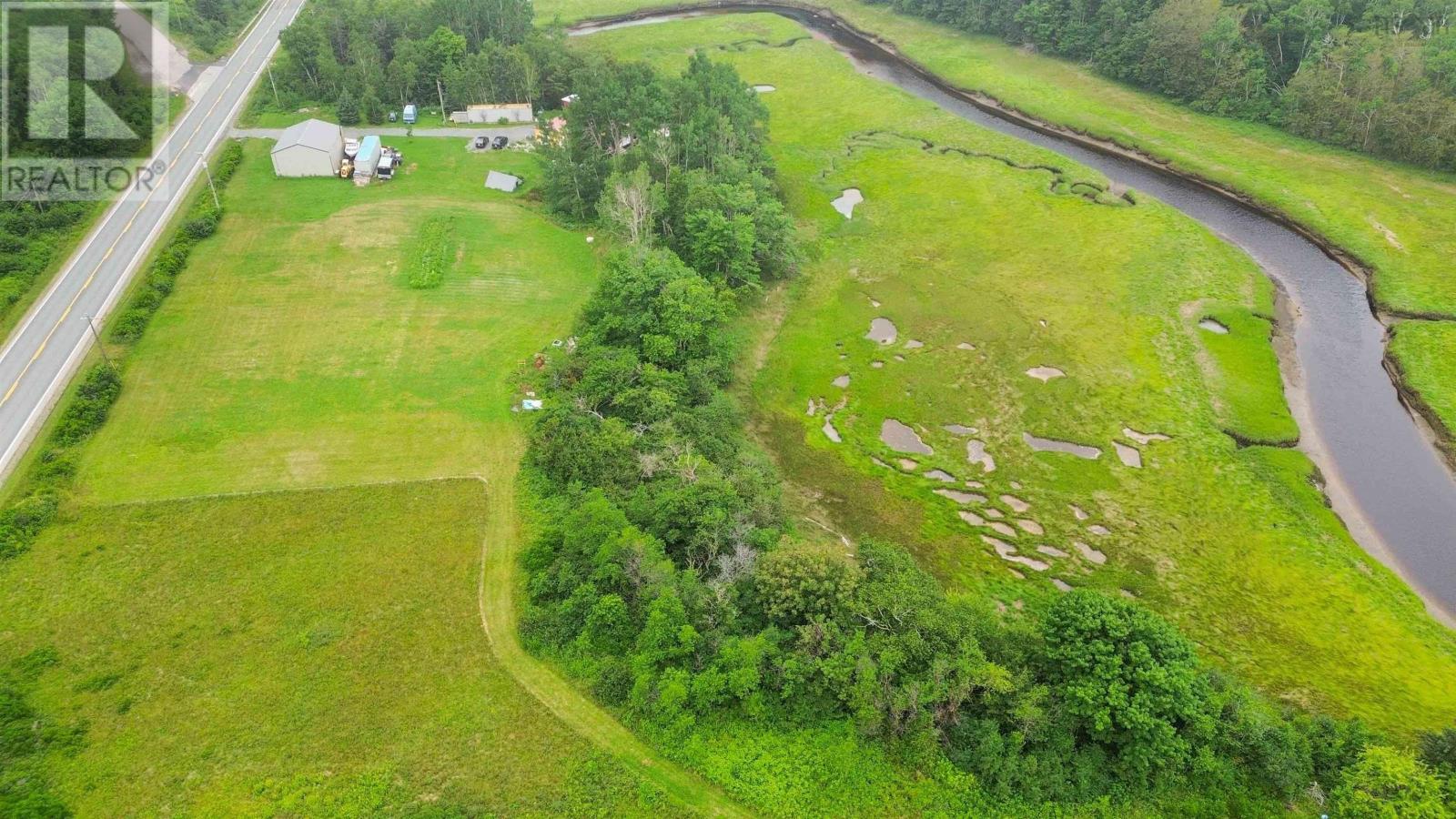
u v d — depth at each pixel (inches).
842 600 2160.4
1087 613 2030.0
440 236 4121.6
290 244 4015.8
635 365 3125.0
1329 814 1899.6
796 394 3472.0
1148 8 5743.1
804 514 2908.5
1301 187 4591.5
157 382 3142.2
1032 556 2773.1
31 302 3442.4
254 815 1881.2
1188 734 1962.4
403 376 3253.0
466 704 2119.8
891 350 3683.6
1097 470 3085.6
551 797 1925.4
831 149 5334.6
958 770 1962.4
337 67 5398.6
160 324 3430.1
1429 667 2400.3
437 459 2893.7
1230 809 1927.9
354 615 2347.4
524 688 2159.2
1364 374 3508.9
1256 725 1990.7
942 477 3085.6
